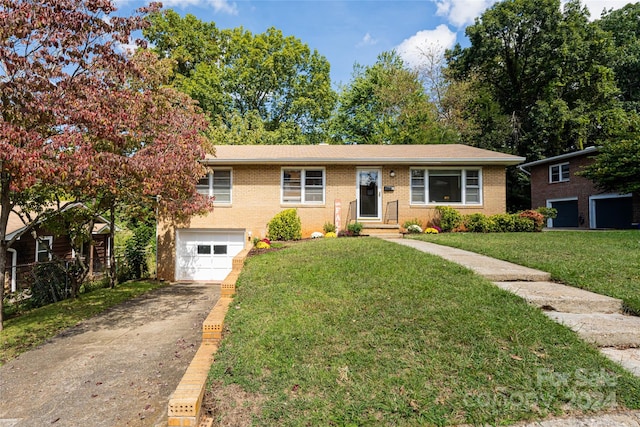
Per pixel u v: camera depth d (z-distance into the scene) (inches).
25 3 207.2
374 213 512.1
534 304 171.6
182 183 294.2
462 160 489.4
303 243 373.7
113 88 255.1
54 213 345.7
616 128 600.1
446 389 111.5
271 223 465.4
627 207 612.7
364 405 106.7
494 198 507.8
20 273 452.4
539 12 914.1
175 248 517.0
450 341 135.9
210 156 481.4
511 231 474.3
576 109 871.7
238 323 164.2
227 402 114.3
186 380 119.6
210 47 1042.1
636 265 235.6
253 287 211.3
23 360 203.3
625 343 140.1
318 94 1083.9
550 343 133.0
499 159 489.4
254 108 1083.3
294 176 511.8
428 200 510.6
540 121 902.4
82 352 215.5
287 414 106.1
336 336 144.7
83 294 425.4
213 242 521.0
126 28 250.5
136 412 143.6
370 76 1094.4
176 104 362.0
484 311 159.3
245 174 510.0
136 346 225.5
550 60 932.6
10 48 213.3
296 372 124.6
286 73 1079.6
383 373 120.0
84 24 231.1
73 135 209.9
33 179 202.5
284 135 1010.1
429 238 392.5
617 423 97.2
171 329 265.4
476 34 1000.9
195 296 405.1
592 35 900.6
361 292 190.5
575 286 198.5
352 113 1119.6
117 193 275.0
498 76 1064.8
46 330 265.4
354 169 510.9
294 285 209.5
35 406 149.9
